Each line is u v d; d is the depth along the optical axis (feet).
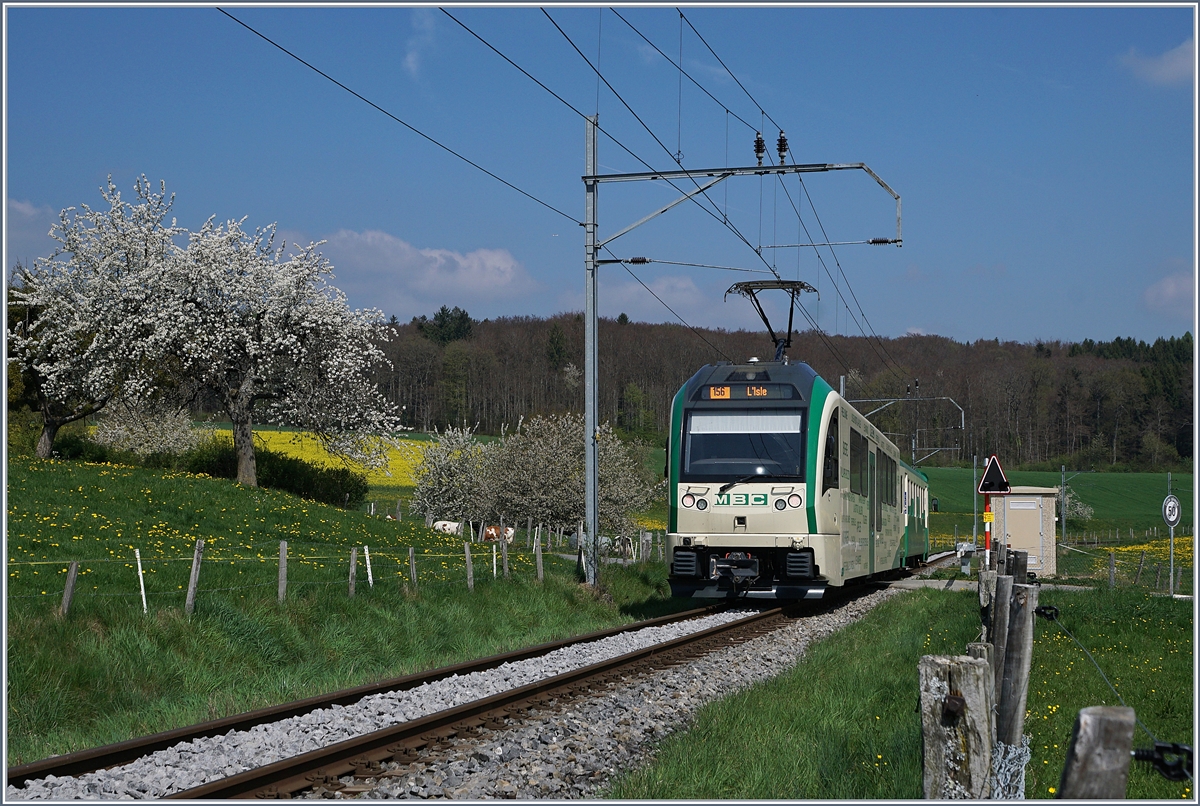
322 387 138.51
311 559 73.36
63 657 36.37
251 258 136.77
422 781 23.03
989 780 16.53
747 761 25.17
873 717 30.48
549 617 63.21
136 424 170.40
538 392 383.04
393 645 49.75
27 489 85.35
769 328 75.82
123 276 135.33
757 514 59.11
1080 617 55.77
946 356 356.59
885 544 83.30
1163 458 335.26
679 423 61.67
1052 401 340.59
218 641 42.98
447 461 175.32
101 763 24.22
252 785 21.97
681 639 47.39
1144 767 25.85
